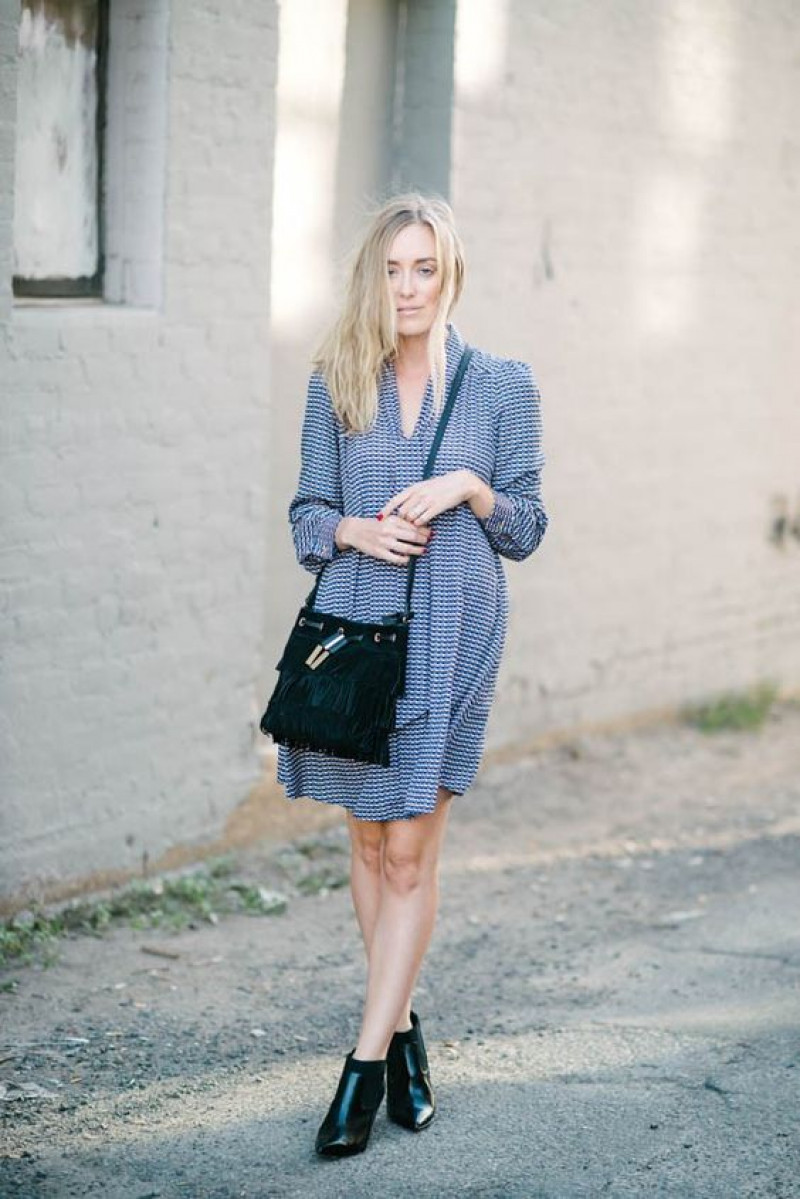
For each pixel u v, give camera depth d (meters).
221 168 5.44
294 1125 3.93
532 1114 4.00
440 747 3.66
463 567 3.71
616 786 7.29
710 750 7.89
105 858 5.49
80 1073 4.20
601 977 5.07
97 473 5.23
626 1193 3.61
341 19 6.20
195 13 5.25
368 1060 3.74
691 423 7.89
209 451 5.58
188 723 5.71
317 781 3.81
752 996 4.88
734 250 7.90
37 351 4.98
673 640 8.09
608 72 6.99
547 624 7.36
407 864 3.76
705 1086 4.17
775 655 8.80
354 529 3.69
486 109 6.48
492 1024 4.64
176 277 5.37
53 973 4.89
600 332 7.26
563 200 6.92
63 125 5.18
